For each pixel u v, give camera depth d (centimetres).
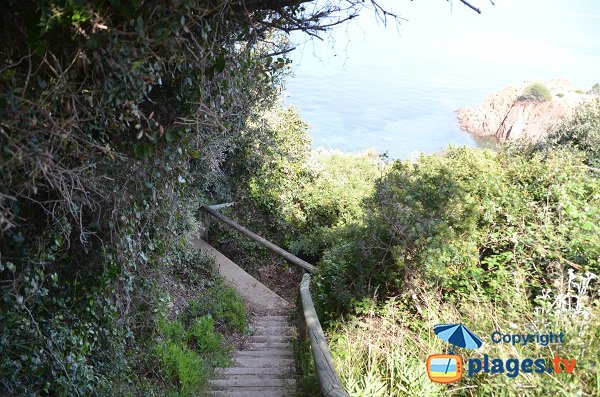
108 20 231
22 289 285
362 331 485
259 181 1185
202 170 644
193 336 601
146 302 431
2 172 216
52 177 245
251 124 1037
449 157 863
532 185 630
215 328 661
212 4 285
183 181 405
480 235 554
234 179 1171
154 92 319
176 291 688
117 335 391
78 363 325
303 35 346
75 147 251
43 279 290
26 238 282
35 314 301
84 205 317
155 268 430
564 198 558
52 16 212
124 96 254
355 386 388
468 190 634
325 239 1020
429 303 477
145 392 428
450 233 513
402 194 541
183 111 329
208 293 730
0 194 209
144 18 243
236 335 661
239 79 373
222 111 387
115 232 333
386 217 524
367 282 543
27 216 278
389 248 518
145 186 351
